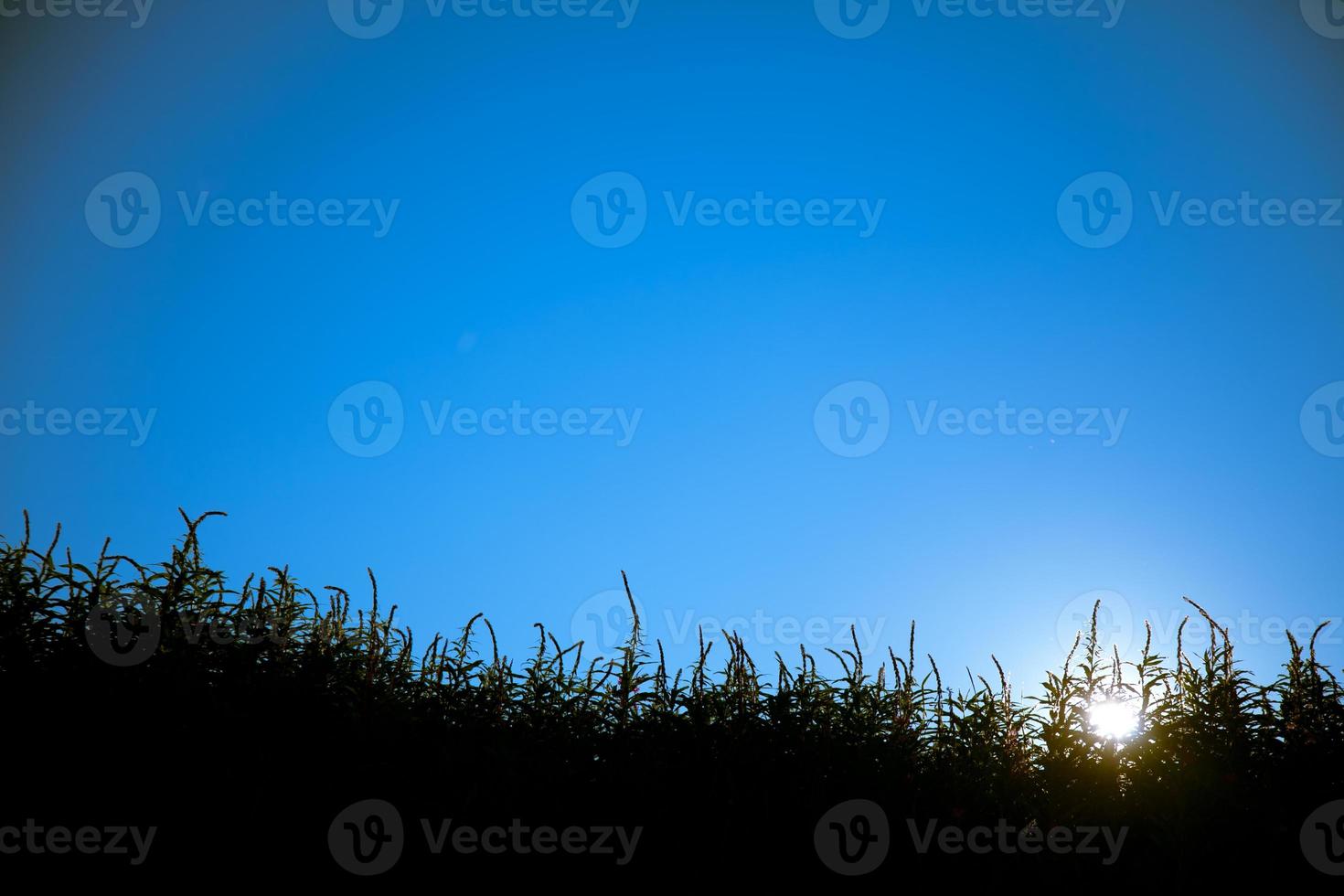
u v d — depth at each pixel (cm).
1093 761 712
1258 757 696
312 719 621
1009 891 647
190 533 653
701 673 754
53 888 527
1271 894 634
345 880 574
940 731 748
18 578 617
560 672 741
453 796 622
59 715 559
